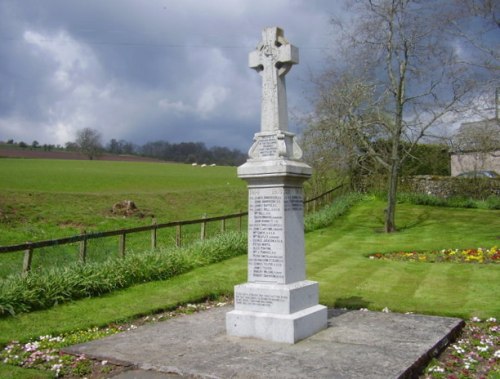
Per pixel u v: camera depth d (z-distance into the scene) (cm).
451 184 3206
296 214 790
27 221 2102
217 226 2348
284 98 814
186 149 9488
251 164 781
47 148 9338
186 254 1443
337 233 2162
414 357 641
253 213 785
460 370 641
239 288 776
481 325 860
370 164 3297
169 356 675
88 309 1003
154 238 1461
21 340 818
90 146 8181
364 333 762
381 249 1712
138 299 1083
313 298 791
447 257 1547
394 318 862
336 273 1325
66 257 1453
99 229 2094
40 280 1034
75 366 661
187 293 1136
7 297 952
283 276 757
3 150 7944
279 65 806
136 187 3394
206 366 626
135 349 714
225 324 844
